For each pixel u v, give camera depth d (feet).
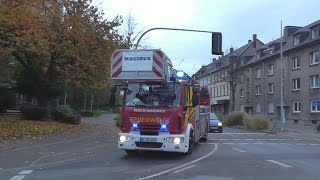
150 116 50.49
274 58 205.77
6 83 116.98
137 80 52.29
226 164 46.44
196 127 61.93
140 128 50.67
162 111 50.31
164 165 45.42
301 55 176.76
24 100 138.92
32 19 72.23
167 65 52.42
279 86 198.59
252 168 43.32
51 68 99.86
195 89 53.57
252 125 135.44
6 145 57.98
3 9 66.90
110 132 91.20
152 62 51.47
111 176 37.70
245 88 247.50
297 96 179.63
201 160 49.98
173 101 50.90
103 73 100.58
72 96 187.42
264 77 218.18
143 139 50.21
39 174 38.81
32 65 100.37
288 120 185.98
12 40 74.84
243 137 98.58
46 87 104.63
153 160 49.70
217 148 66.28
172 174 39.14
